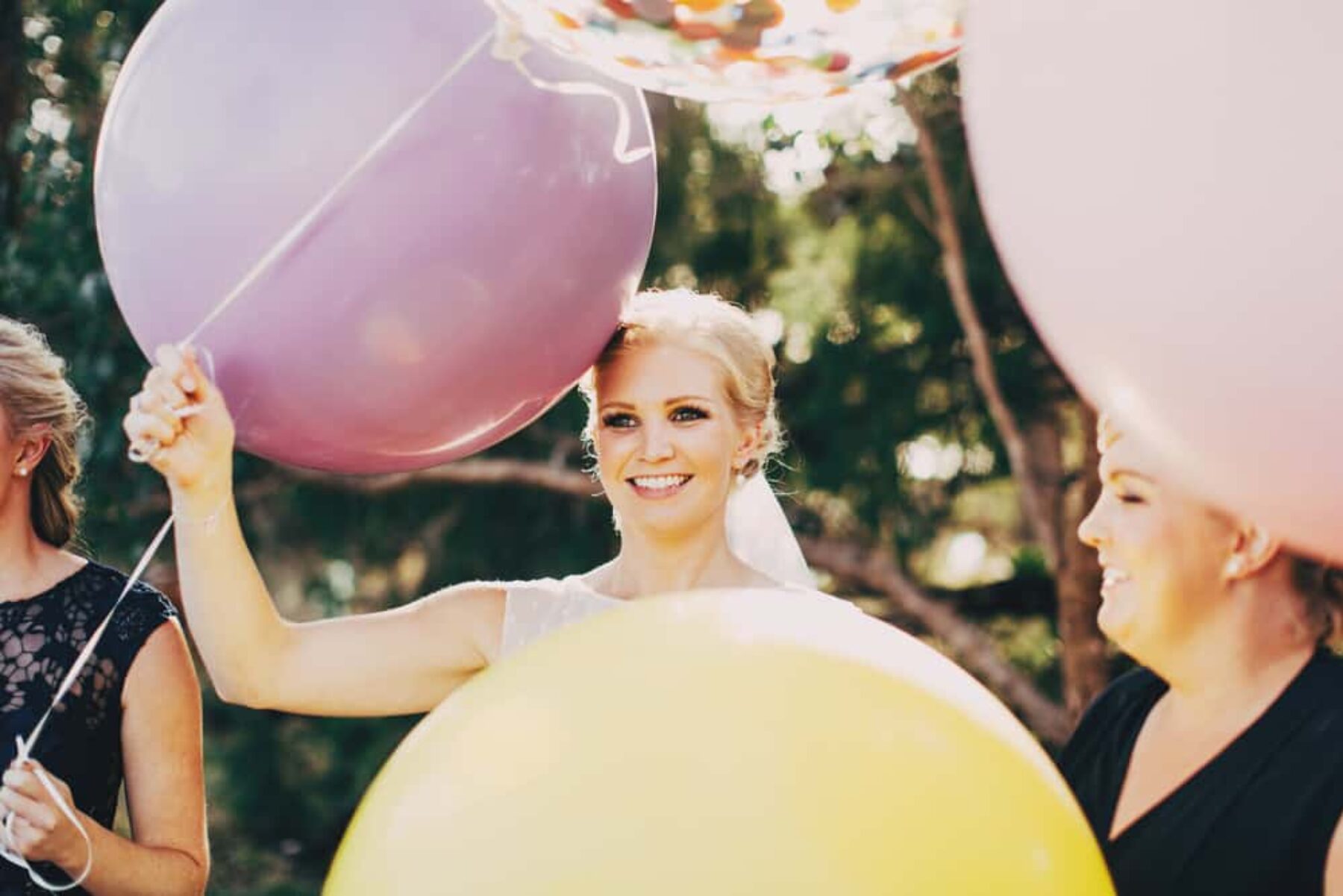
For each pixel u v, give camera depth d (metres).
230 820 7.64
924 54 2.05
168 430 2.00
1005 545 7.62
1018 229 1.52
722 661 1.58
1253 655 1.89
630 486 2.50
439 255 1.96
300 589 7.06
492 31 2.01
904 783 1.49
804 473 6.88
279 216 1.93
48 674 2.37
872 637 1.71
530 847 1.47
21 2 4.49
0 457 2.38
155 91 2.00
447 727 1.64
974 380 6.75
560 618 2.50
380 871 1.55
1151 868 1.87
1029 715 6.73
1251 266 1.35
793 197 7.02
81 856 2.21
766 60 2.01
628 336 2.47
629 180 2.16
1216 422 1.44
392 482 6.70
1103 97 1.40
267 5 1.99
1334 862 1.72
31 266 4.93
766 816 1.45
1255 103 1.33
